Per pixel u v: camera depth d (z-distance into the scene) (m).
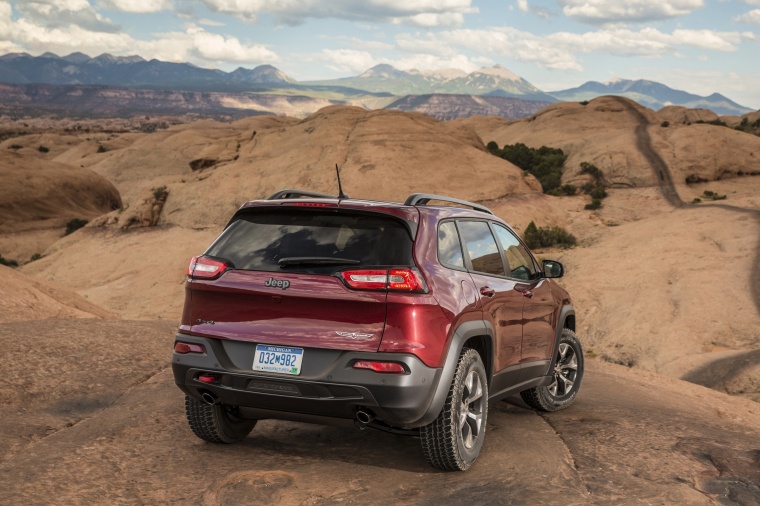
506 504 3.81
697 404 8.23
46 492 3.85
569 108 188.12
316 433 5.25
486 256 5.06
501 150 126.62
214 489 3.95
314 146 97.06
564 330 6.64
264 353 4.05
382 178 88.38
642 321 49.03
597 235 78.12
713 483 4.35
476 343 4.83
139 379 7.12
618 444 5.20
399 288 3.91
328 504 3.77
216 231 86.06
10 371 6.78
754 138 118.81
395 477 4.25
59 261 84.75
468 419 4.55
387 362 3.86
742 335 44.31
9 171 130.88
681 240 66.94
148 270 75.75
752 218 72.69
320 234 4.16
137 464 4.39
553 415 6.34
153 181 179.88
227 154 106.12
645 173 107.44
